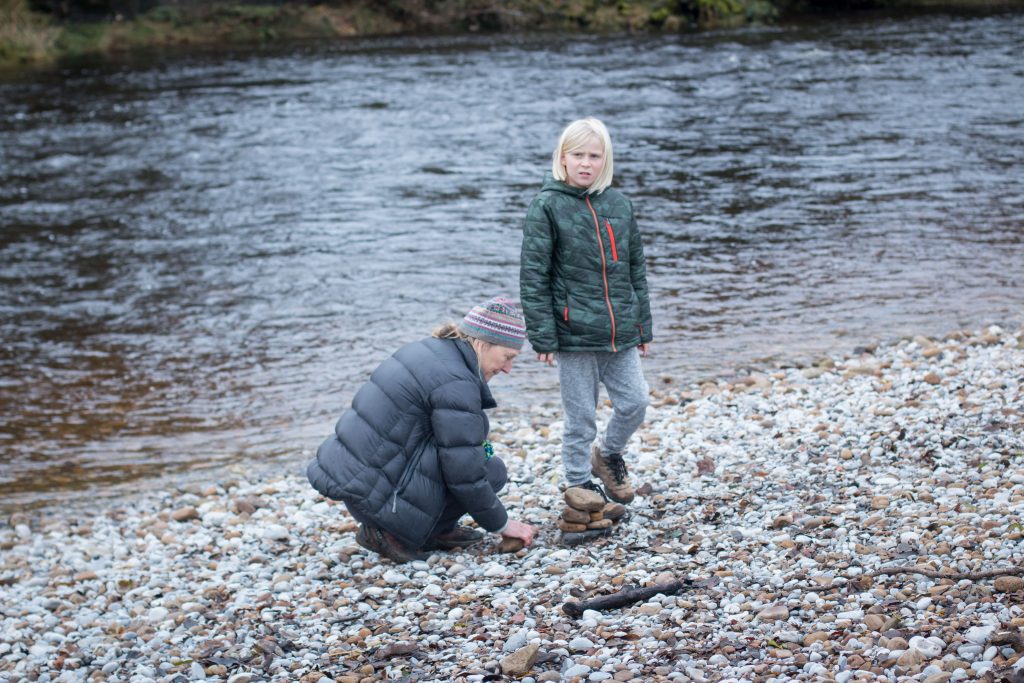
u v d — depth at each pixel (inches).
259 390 334.3
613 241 189.3
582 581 180.1
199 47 1124.5
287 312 405.1
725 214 502.6
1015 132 626.8
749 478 217.3
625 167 594.9
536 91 809.5
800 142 631.8
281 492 255.6
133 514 251.0
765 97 758.5
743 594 166.2
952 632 141.2
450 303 406.6
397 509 191.0
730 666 142.3
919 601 151.9
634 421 200.1
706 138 651.5
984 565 158.7
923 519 179.9
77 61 1053.2
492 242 480.4
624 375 197.2
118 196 577.3
